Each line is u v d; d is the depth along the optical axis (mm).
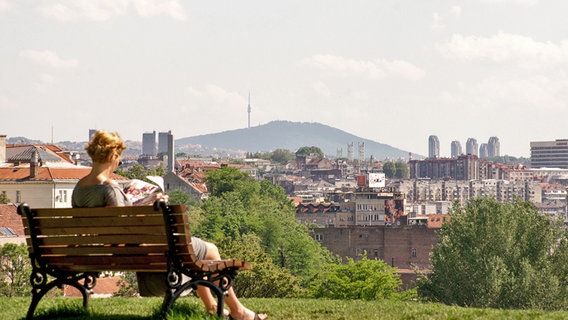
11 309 33125
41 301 37469
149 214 25625
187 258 25984
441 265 133250
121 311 31734
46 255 27578
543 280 126812
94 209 26094
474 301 128750
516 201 138875
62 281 28109
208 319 26812
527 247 133125
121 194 26781
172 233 25688
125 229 26109
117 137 26891
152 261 26344
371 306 36094
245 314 27984
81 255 27031
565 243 133375
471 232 134125
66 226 26719
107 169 26891
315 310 33406
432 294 134125
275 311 32969
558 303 126312
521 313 33656
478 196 139375
